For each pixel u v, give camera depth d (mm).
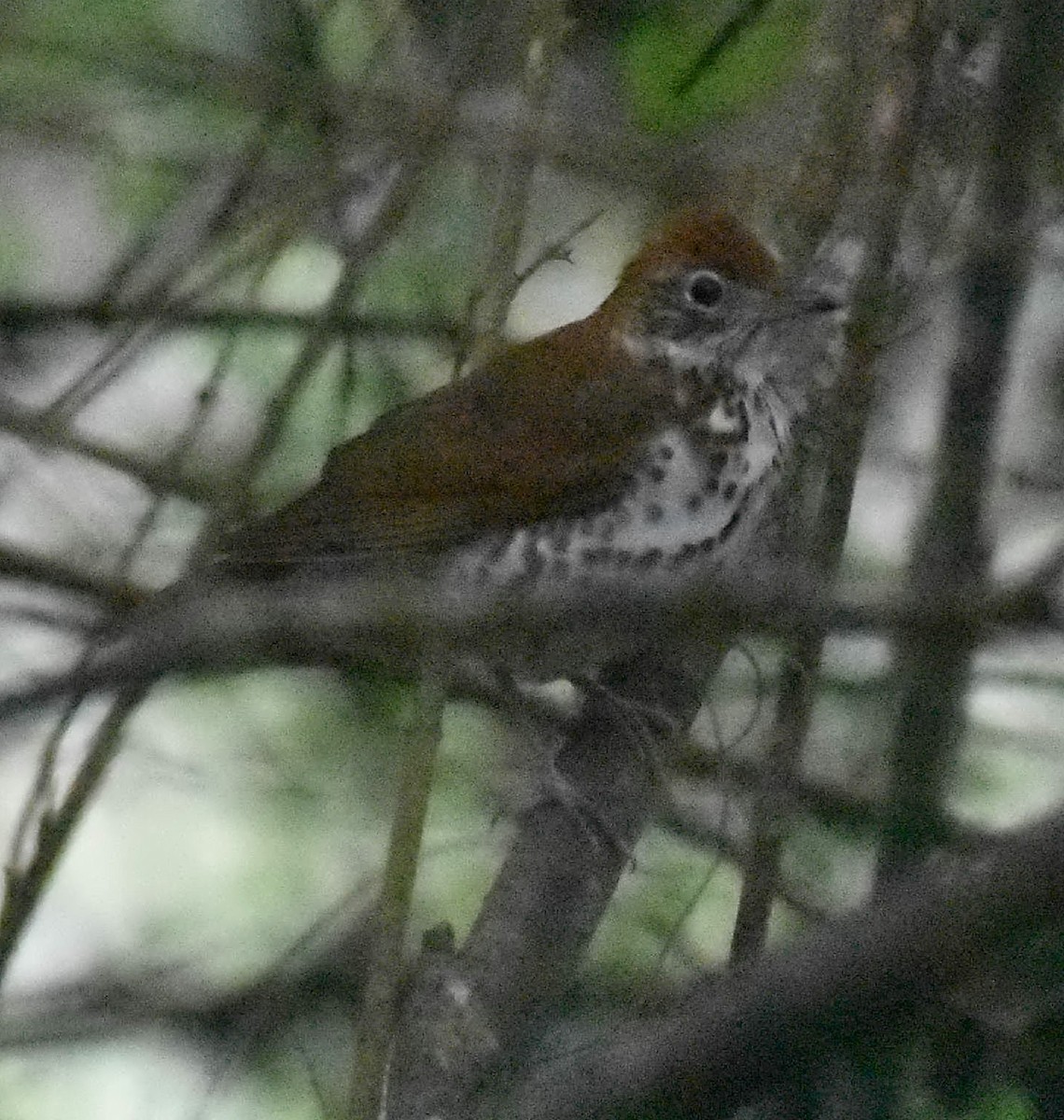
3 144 11648
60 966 11008
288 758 11031
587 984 8680
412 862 7398
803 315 9766
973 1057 7297
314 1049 9344
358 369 11555
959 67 9742
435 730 7598
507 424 9922
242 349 12102
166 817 11398
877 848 8070
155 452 11508
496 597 5336
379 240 9359
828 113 9617
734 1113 5973
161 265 12141
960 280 9977
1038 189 9945
